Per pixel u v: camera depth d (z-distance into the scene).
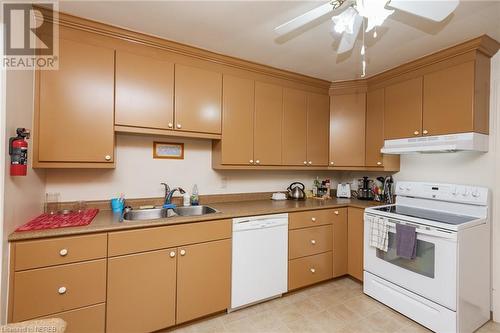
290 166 2.66
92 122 1.74
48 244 1.39
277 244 2.22
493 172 1.97
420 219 1.89
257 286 2.12
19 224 1.42
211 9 1.55
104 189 2.09
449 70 2.02
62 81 1.66
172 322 1.76
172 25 1.75
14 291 1.32
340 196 3.11
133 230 1.62
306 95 2.76
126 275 1.60
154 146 2.29
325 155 2.89
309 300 2.26
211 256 1.91
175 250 1.76
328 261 2.53
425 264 1.86
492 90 2.00
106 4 1.51
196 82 2.14
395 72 2.40
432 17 1.32
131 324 1.62
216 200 2.60
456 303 1.68
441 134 2.06
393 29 1.73
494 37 1.83
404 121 2.35
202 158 2.54
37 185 1.71
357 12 1.29
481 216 1.94
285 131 2.62
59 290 1.42
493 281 1.96
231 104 2.31
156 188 2.30
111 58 1.80
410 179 2.57
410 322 1.93
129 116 1.86
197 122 2.14
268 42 1.97
